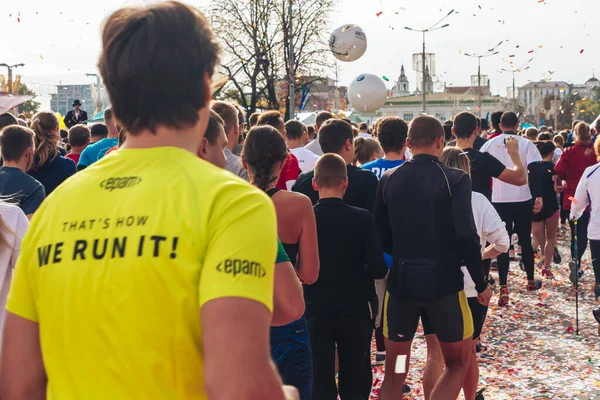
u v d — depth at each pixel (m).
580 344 6.18
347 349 3.86
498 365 5.63
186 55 1.33
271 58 32.25
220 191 1.28
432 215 3.74
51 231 1.34
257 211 1.28
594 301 7.74
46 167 5.50
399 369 3.94
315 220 3.67
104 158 1.40
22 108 42.47
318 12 32.19
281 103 33.62
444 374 3.83
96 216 1.31
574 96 93.25
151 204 1.28
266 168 3.36
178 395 1.24
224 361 1.16
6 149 4.36
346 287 3.80
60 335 1.29
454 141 10.35
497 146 7.78
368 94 12.61
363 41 13.12
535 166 7.78
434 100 89.19
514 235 10.77
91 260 1.27
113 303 1.24
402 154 5.04
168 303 1.23
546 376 5.34
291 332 3.15
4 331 1.38
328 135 4.70
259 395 1.16
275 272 2.20
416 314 3.93
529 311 7.32
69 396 1.29
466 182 3.72
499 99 88.75
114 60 1.33
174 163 1.33
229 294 1.20
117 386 1.24
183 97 1.34
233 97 33.34
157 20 1.33
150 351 1.23
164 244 1.24
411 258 3.79
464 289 4.20
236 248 1.23
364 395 3.95
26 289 1.37
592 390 5.00
